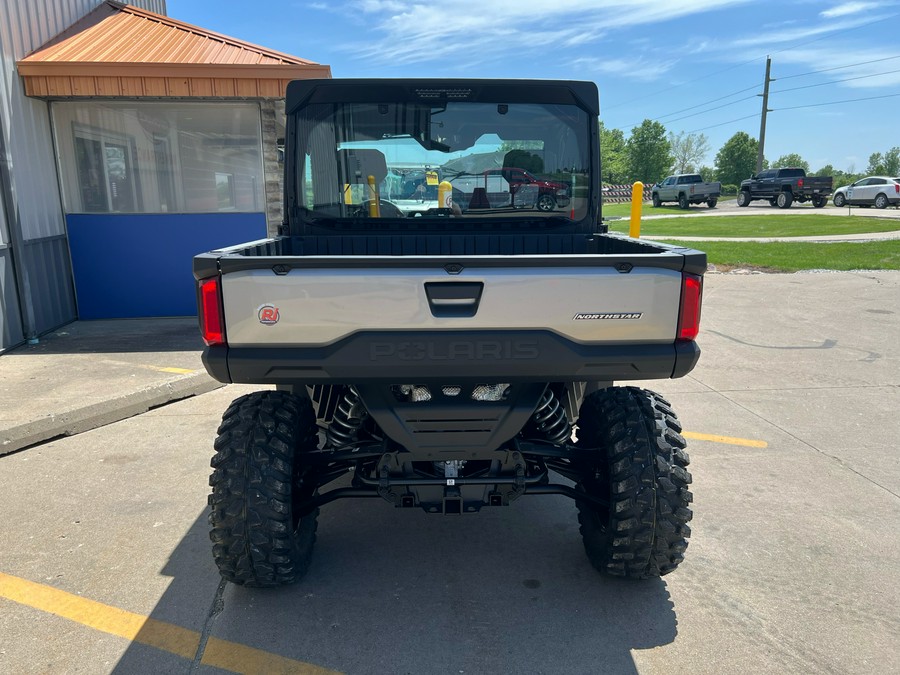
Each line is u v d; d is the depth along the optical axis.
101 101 8.98
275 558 3.08
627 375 2.87
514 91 3.93
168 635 2.99
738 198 40.47
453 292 2.72
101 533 3.88
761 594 3.29
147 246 9.43
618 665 2.80
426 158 4.04
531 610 3.18
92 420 5.58
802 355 7.85
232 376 2.79
